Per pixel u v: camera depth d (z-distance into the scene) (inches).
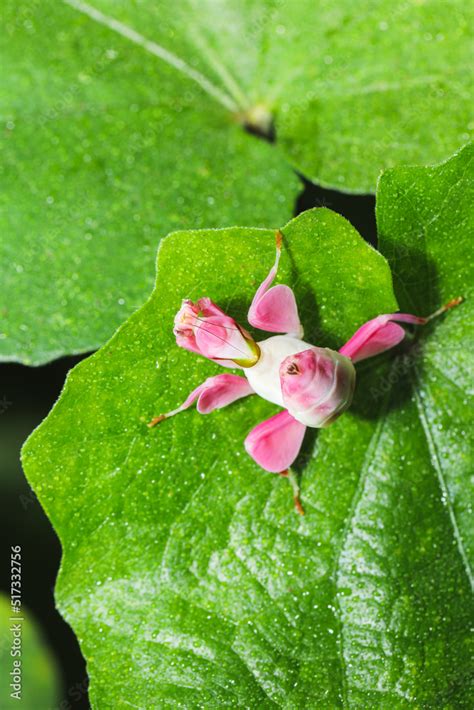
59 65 17.2
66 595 15.3
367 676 15.3
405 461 15.4
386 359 15.4
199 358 15.2
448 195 15.0
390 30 16.9
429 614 15.3
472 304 15.2
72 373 15.1
